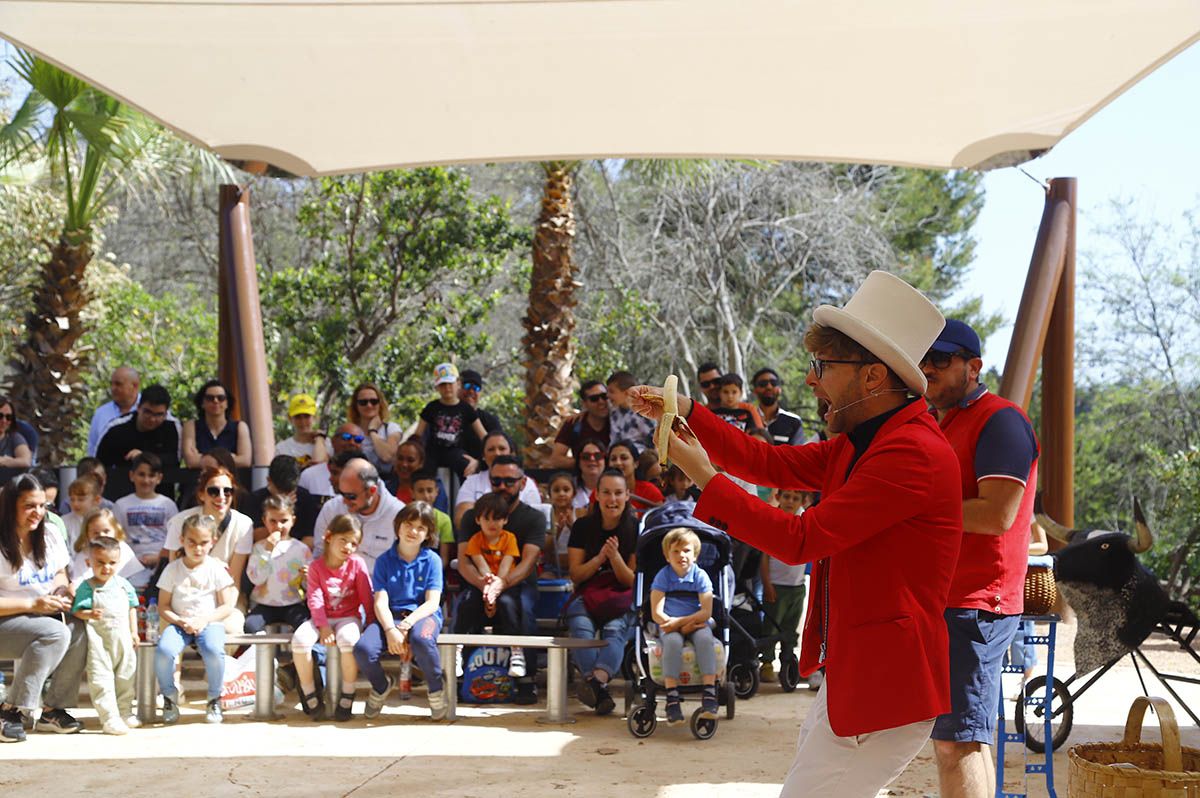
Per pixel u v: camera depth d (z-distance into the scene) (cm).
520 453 1532
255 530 771
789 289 2223
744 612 741
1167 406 2083
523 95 544
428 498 787
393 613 681
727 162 1953
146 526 780
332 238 1838
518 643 659
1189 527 1426
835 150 604
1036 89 529
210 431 862
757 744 602
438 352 1792
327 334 1772
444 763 558
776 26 486
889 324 298
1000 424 360
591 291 2086
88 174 1115
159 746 596
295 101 535
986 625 353
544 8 471
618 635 691
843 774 283
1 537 629
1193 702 707
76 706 713
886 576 280
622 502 713
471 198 1908
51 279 1123
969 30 483
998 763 460
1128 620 462
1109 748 402
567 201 1283
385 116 553
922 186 2691
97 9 459
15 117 1085
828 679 286
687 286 2062
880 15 475
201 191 2089
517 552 735
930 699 277
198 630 662
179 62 500
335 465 812
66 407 1124
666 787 513
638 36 495
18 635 611
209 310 2233
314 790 507
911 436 283
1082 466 2108
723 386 823
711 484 279
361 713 686
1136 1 455
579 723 661
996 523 349
